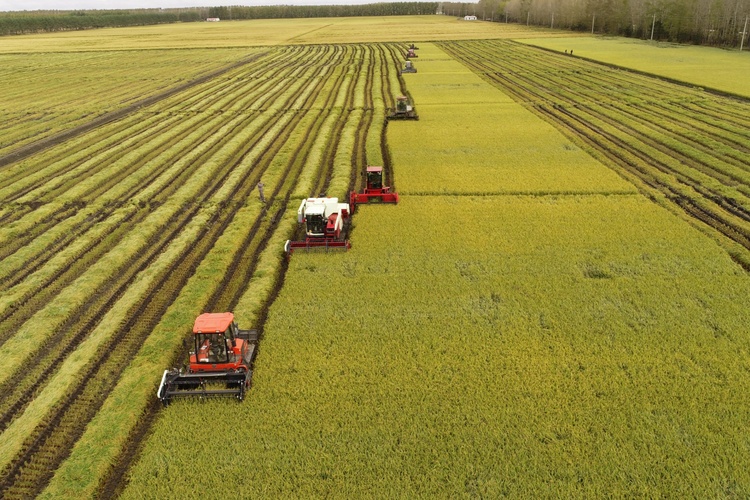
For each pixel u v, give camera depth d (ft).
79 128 177.17
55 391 55.06
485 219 93.91
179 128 171.12
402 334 61.41
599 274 73.87
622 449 44.65
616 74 249.75
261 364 57.21
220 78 275.18
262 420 49.29
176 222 100.17
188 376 52.90
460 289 70.90
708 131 150.10
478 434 46.80
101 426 49.67
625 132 152.76
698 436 45.98
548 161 126.00
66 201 110.83
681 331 60.29
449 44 421.18
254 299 71.15
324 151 143.74
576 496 40.65
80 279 78.18
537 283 71.61
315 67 309.01
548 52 342.23
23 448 48.57
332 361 57.26
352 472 43.42
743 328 60.29
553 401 50.24
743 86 206.90
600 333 60.75
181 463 45.03
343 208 91.97
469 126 160.76
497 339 59.98
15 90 250.57
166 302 72.64
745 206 99.40
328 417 49.37
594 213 95.04
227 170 130.11
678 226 88.63
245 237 92.89
